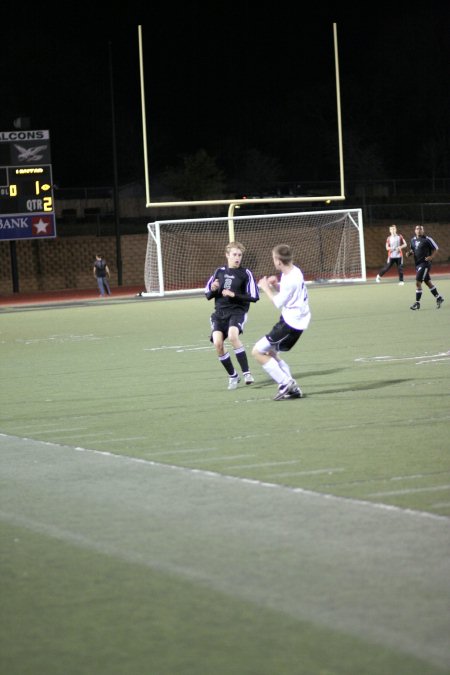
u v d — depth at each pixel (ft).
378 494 34.01
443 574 25.59
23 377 73.26
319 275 237.04
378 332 94.58
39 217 182.09
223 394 60.18
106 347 92.53
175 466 40.01
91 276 225.35
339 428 47.21
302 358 77.25
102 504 34.37
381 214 276.00
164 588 25.58
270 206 287.89
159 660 21.18
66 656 21.67
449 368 67.00
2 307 167.94
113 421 52.03
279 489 35.27
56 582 26.50
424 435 44.57
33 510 33.99
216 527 30.81
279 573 26.21
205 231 241.35
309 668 20.42
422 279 117.70
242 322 62.34
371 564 26.58
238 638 22.11
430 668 20.15
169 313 134.51
